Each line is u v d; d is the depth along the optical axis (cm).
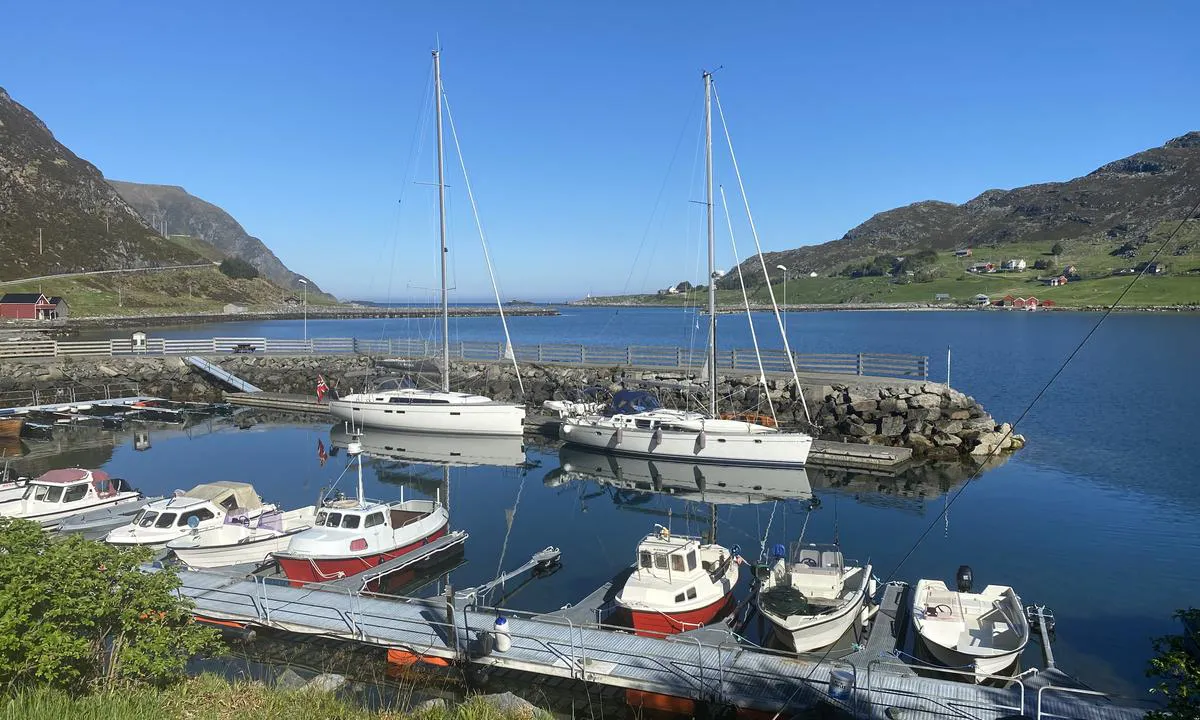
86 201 19350
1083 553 2112
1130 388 5372
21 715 775
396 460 3425
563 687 1351
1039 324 13662
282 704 1048
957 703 1174
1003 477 3008
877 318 17238
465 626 1398
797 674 1291
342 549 1830
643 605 1526
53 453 3522
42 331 10200
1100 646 1548
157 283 17100
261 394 5078
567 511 2605
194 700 1002
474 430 3812
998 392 5266
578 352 6519
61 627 901
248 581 1770
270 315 16562
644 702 1276
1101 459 3281
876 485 2941
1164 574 1945
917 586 1658
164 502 2067
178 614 1054
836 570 1600
